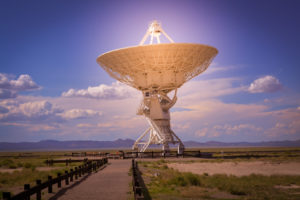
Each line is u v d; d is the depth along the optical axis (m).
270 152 68.75
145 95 58.66
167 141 59.75
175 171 28.58
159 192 17.78
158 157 58.03
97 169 31.36
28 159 61.81
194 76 58.78
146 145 61.09
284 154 60.03
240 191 17.73
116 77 58.12
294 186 20.38
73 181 21.20
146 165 36.28
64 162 45.88
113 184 19.59
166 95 60.47
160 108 60.19
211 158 53.22
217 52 56.31
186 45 51.69
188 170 32.53
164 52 52.56
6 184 21.23
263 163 40.38
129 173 26.45
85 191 16.89
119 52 52.91
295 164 38.34
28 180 22.83
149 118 60.31
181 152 61.81
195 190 18.53
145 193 17.30
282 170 31.45
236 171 31.09
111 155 63.25
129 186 18.67
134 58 53.72
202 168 34.72
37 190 13.66
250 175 25.58
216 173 28.91
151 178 24.28
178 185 20.42
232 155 58.81
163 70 56.44
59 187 18.20
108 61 55.12
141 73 57.22
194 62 54.94
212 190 18.98
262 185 20.55
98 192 16.55
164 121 60.91
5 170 35.19
